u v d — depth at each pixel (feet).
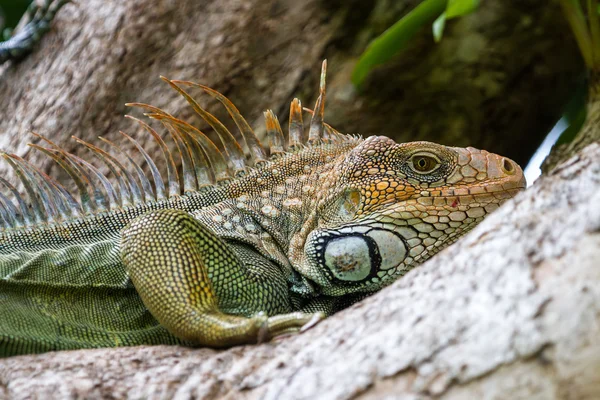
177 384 18.44
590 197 15.94
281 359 17.88
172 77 41.86
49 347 22.09
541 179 17.42
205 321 20.16
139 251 21.49
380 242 23.85
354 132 44.68
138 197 26.58
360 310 18.25
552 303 14.79
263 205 25.95
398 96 45.06
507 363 14.64
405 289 17.76
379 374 15.84
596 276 14.65
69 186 36.65
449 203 24.03
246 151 40.55
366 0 45.03
